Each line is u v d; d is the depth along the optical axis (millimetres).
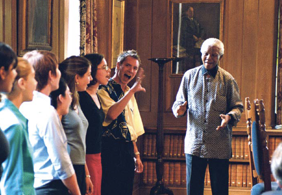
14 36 3229
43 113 2404
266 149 3479
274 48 5871
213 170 4434
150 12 5992
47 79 2428
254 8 5879
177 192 5824
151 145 5910
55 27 3598
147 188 5895
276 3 5848
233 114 4207
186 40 5969
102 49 5262
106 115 3623
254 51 5898
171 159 5809
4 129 1953
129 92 3598
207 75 4410
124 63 3809
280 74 5770
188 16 5949
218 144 4352
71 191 2469
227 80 4398
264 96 5895
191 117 4449
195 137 4395
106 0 5238
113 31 5387
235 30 5910
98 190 3342
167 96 6012
